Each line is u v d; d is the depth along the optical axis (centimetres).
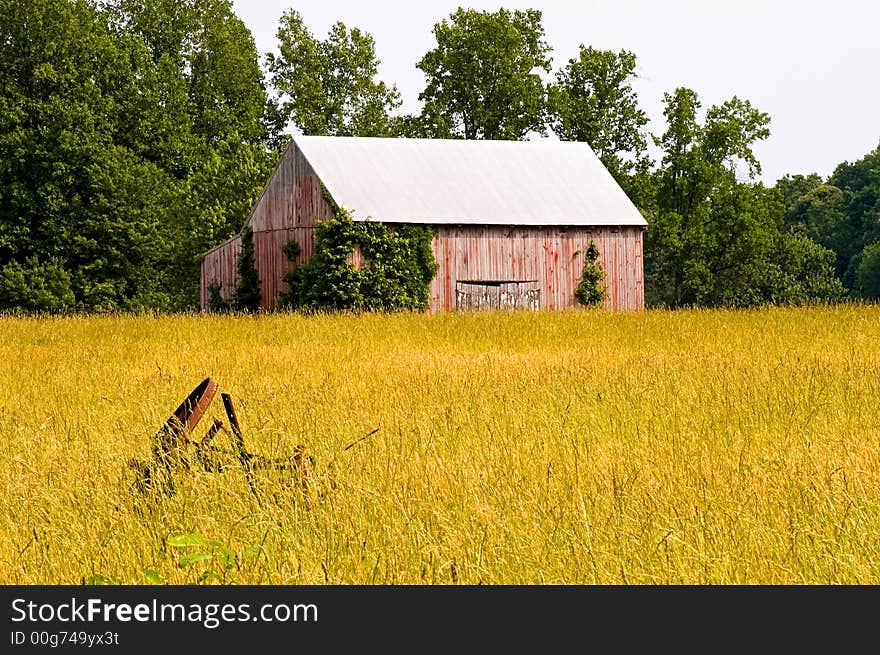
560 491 1677
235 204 12200
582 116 15325
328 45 17362
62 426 2369
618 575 1363
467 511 1559
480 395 2834
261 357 4300
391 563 1391
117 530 1507
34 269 12056
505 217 9850
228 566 1393
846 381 3017
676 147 14800
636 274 10356
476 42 15825
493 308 9794
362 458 1902
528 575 1380
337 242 9231
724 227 14500
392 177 9869
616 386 3003
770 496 1625
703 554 1381
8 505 1659
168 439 1769
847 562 1373
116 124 13525
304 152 9706
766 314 6275
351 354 4469
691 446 2086
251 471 1688
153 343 5222
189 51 15888
